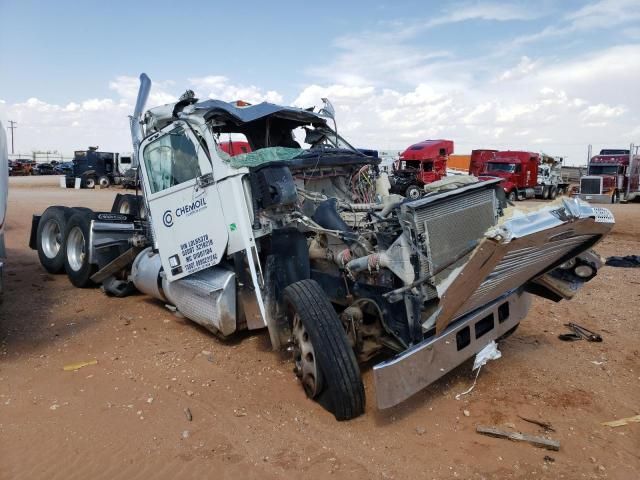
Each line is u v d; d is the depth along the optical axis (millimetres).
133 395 4504
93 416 4141
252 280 5012
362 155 6277
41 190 35469
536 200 35062
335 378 3932
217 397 4465
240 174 4945
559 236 3760
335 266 4969
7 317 6527
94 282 7887
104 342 5770
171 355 5383
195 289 5547
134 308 7004
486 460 3568
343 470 3447
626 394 4570
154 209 6023
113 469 3459
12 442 3771
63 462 3539
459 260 3707
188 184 5508
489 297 4445
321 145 6773
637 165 31469
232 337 5867
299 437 3834
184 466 3486
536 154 34625
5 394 4512
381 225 4309
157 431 3916
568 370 5035
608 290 8242
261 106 5773
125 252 7039
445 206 3906
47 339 5836
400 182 25266
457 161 50188
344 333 4051
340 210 5328
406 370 3742
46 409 4254
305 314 4055
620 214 22062
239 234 5012
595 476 3408
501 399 4430
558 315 6812
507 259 3680
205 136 5320
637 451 3701
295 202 4891
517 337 5918
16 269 9297
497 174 33062
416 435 3875
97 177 38344
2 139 5652
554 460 3572
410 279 3875
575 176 45250
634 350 5613
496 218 4332
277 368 5039
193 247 5586
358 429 3941
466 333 4281
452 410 4246
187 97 5566
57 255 8508
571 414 4195
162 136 5797
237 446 3723
